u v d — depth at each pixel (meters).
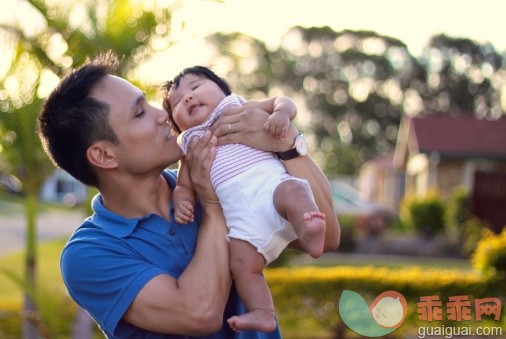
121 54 6.48
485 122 26.64
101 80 2.76
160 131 2.76
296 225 2.78
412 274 9.84
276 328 3.03
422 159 28.06
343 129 53.97
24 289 7.04
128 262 2.65
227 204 2.91
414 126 26.84
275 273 10.05
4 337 8.81
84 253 2.68
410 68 53.69
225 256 2.71
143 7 6.56
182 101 3.11
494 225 20.47
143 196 2.80
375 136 54.09
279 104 2.99
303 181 2.90
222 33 6.80
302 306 9.62
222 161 2.95
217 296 2.64
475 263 10.09
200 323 2.60
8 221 27.64
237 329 2.71
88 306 2.71
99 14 6.55
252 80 49.38
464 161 25.86
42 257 17.44
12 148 7.08
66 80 2.79
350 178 51.12
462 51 53.03
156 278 2.61
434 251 20.09
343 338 9.41
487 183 20.64
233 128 2.99
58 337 7.27
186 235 2.79
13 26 6.66
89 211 7.23
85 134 2.71
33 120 6.84
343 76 53.03
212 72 3.23
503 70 53.16
